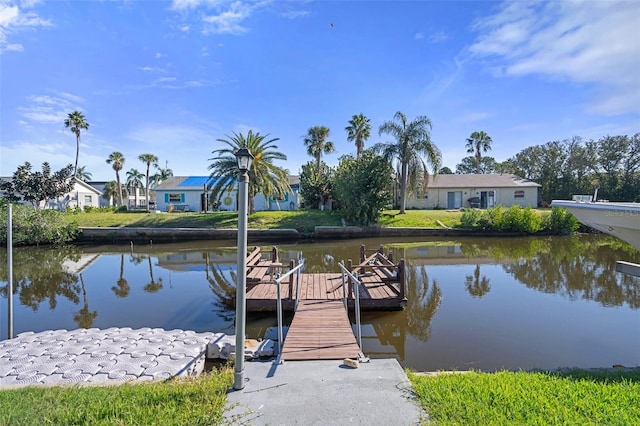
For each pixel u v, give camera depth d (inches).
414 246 683.4
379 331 254.7
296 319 236.7
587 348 221.3
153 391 131.8
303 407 116.0
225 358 201.9
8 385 152.8
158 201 1234.0
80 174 2212.1
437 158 901.8
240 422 107.6
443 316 283.6
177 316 292.8
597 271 445.1
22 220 714.8
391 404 118.2
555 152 1353.3
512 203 1163.9
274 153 914.7
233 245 737.6
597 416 110.8
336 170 1038.4
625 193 1213.7
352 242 751.7
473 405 117.3
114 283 411.8
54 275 457.7
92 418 111.7
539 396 125.1
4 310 313.1
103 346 200.4
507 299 329.1
